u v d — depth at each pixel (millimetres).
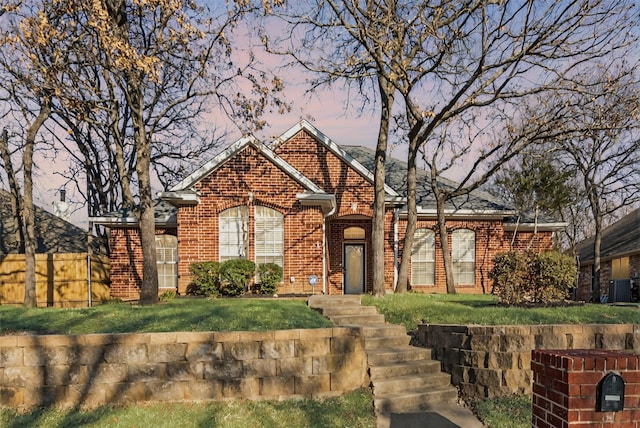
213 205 14453
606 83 14125
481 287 18953
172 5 10875
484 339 7543
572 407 2824
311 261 14477
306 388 7059
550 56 12656
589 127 14320
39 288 16484
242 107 13469
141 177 12508
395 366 7891
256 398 6840
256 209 14641
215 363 6805
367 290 19094
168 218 18156
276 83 13359
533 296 10789
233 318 8188
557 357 2994
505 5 11531
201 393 6742
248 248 14461
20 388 6461
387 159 23703
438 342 8461
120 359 6621
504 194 27891
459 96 12484
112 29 11477
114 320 8336
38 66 11039
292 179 14664
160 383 6660
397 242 18656
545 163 20141
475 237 19109
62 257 16672
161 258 18172
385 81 14406
